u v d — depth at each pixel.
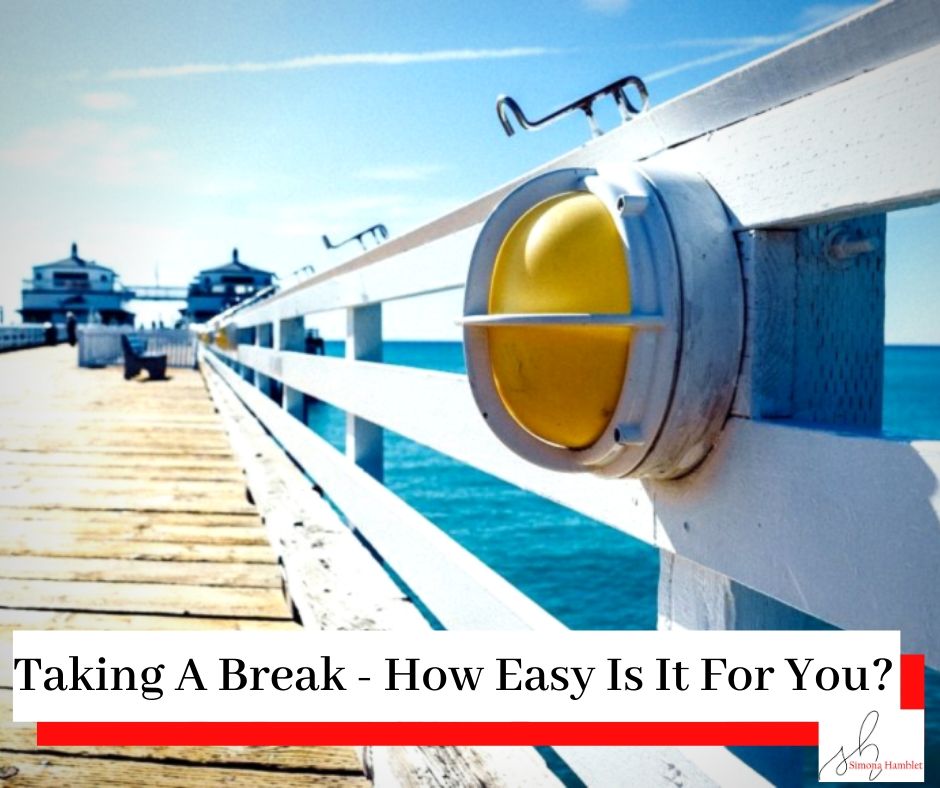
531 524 18.17
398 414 2.72
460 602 1.99
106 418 9.72
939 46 0.75
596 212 1.08
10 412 10.34
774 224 0.97
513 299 1.14
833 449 0.88
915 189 0.77
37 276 88.12
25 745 2.06
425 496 22.53
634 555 14.78
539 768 1.53
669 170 1.07
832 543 0.88
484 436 1.96
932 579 0.76
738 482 1.03
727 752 1.08
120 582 3.39
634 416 1.04
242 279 86.25
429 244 2.34
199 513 4.67
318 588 2.49
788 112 0.94
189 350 25.81
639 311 0.99
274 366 6.22
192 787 1.91
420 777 1.62
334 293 3.97
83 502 4.95
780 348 1.02
